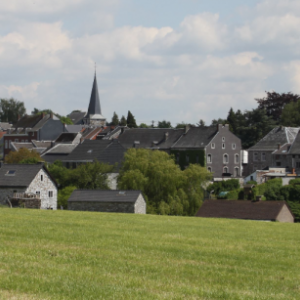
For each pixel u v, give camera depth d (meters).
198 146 139.88
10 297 19.11
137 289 21.03
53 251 27.61
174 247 30.58
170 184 95.12
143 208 80.38
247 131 176.75
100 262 25.67
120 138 155.25
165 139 149.50
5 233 32.84
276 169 128.62
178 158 143.25
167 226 41.09
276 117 190.12
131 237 33.50
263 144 143.38
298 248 32.50
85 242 30.89
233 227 42.81
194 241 33.12
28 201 78.75
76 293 20.02
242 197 97.06
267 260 28.38
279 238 36.66
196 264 26.47
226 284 22.97
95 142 141.38
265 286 23.02
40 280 21.44
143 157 101.94
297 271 26.16
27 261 24.91
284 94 192.62
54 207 93.62
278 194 96.19
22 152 138.25
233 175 144.12
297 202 92.31
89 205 78.38
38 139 198.38
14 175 89.94
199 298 20.36
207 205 70.88
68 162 137.38
